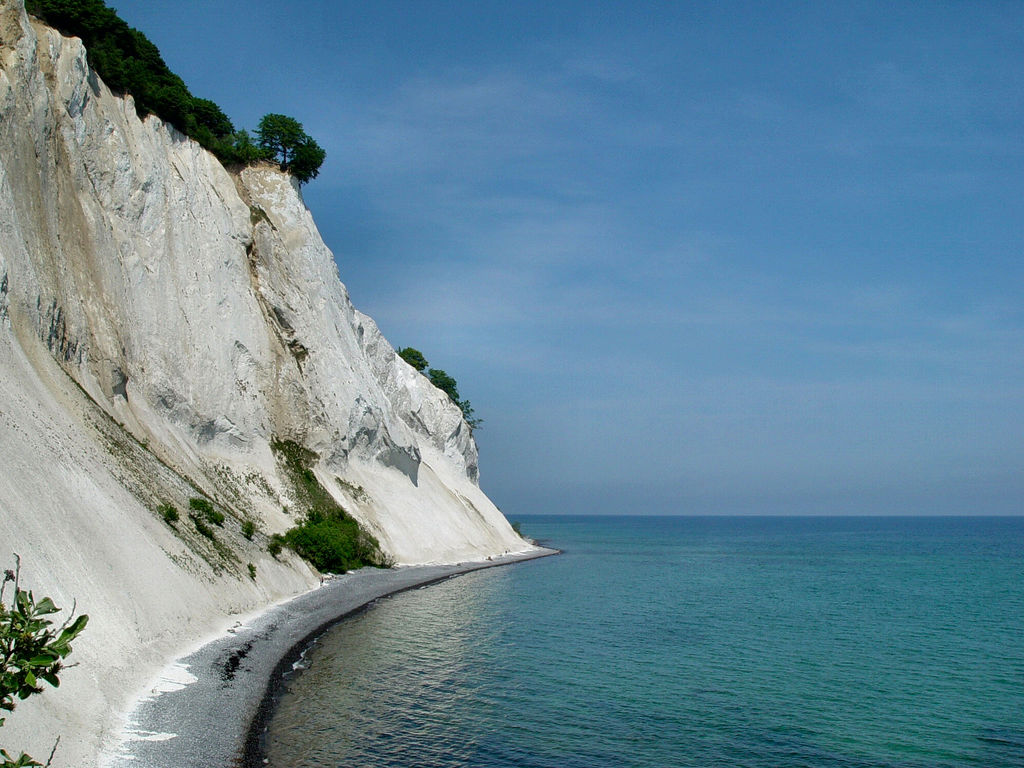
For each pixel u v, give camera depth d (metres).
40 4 40.22
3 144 30.92
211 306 46.25
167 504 30.05
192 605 25.56
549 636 34.44
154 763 15.22
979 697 26.12
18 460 21.17
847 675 28.75
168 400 40.91
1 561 16.95
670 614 42.31
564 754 19.42
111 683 18.02
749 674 28.41
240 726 18.56
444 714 21.88
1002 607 47.50
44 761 13.41
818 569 75.06
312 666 25.56
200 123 57.12
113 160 40.97
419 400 81.88
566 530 191.25
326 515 48.38
